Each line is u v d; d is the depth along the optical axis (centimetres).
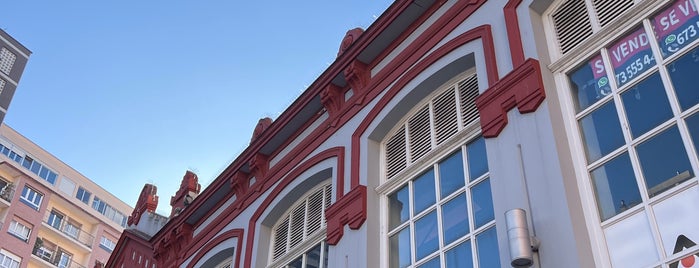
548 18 835
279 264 1166
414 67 998
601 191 657
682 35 663
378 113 1047
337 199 1034
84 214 4853
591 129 704
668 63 660
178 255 1510
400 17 1048
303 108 1227
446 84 966
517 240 639
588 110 716
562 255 623
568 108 737
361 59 1129
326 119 1193
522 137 741
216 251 1341
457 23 956
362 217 953
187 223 1520
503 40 851
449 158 895
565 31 807
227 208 1388
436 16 1017
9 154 4556
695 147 595
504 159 748
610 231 628
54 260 4497
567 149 703
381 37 1087
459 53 917
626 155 652
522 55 806
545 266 633
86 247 4756
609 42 732
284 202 1216
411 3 1025
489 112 796
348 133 1102
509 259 673
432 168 918
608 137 682
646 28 700
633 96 678
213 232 1402
